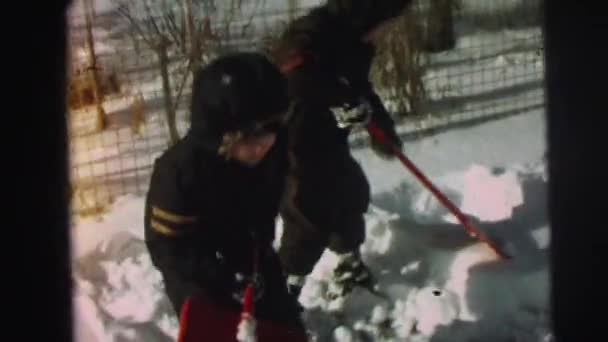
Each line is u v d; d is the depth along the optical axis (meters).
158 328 3.35
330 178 3.11
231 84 2.46
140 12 4.86
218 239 2.74
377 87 4.85
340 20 3.06
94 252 3.75
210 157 2.59
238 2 4.74
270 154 2.78
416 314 3.30
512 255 3.51
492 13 5.57
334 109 3.07
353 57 3.11
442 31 5.36
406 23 4.75
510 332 3.23
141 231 3.90
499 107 4.86
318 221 3.13
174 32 4.48
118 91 4.89
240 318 2.68
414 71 4.81
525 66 5.18
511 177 3.85
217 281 2.69
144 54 4.93
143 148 4.56
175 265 2.65
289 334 2.84
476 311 3.30
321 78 3.00
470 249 3.58
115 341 3.26
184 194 2.58
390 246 3.65
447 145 4.53
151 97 4.82
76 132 4.66
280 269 2.98
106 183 4.30
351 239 3.29
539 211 3.72
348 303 3.41
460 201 3.96
